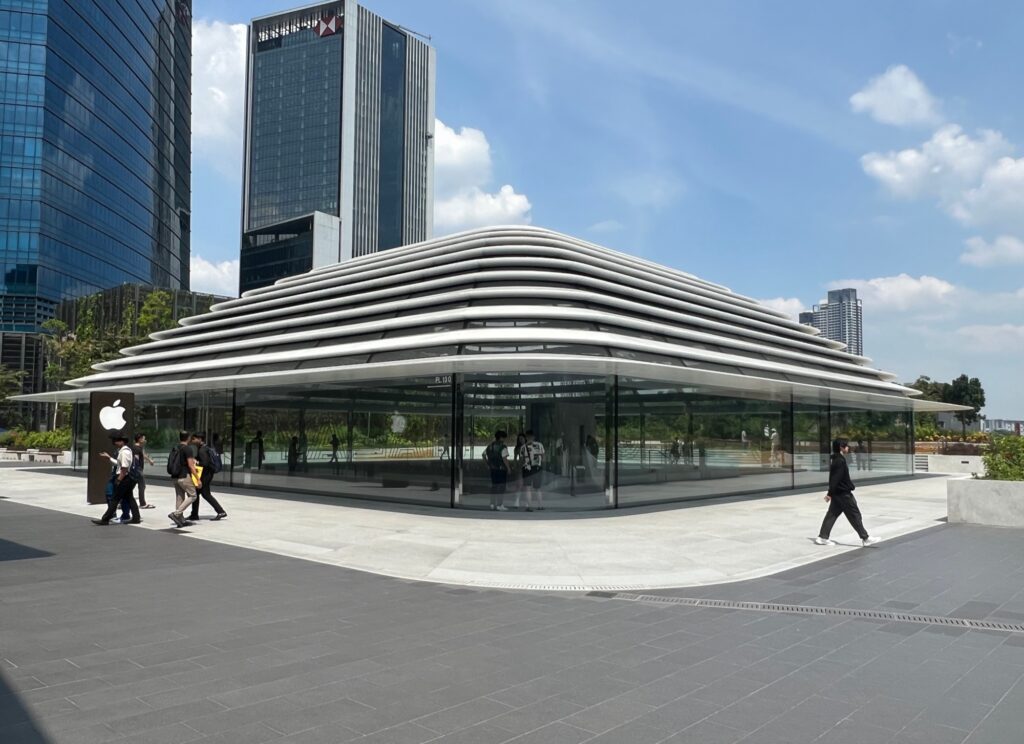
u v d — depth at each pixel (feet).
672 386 66.08
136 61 353.92
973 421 280.10
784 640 23.75
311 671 20.10
